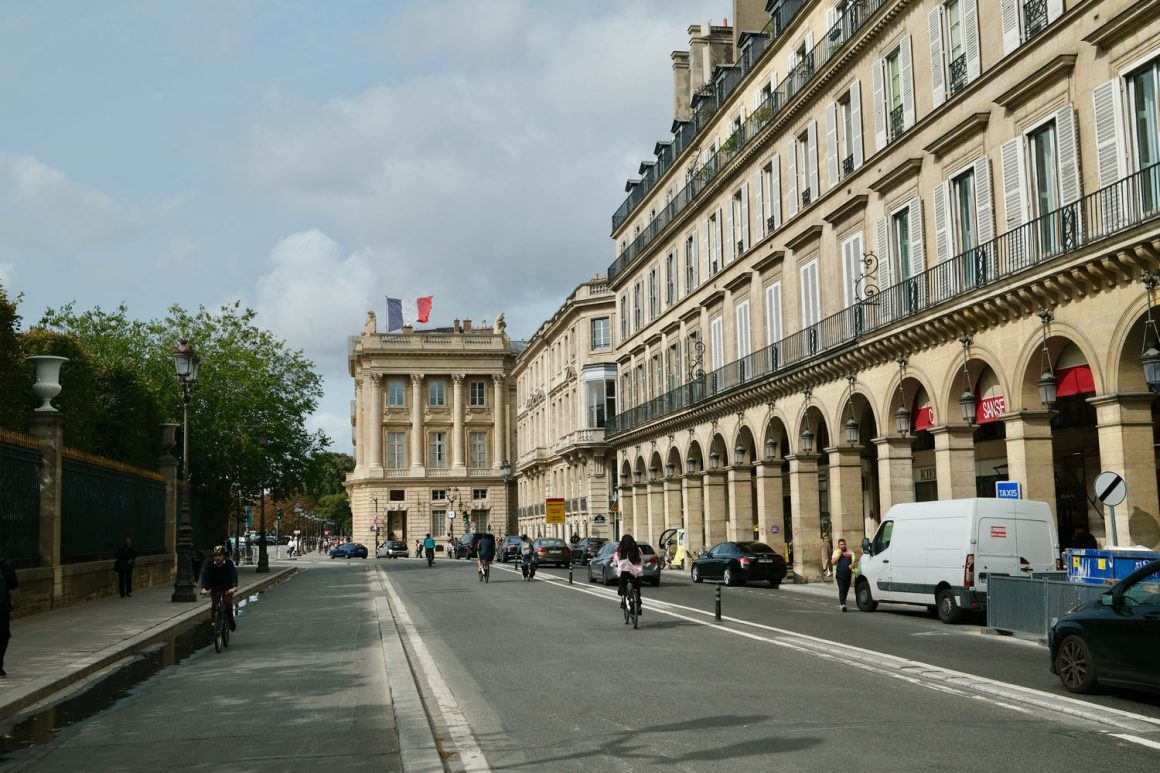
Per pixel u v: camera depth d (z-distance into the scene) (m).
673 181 52.28
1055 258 21.23
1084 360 22.36
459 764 8.48
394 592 32.75
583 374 71.69
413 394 108.19
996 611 18.11
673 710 10.69
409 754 8.71
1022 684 12.24
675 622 20.89
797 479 35.88
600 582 36.19
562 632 19.06
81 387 34.53
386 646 16.73
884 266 30.70
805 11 36.62
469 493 107.88
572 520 76.50
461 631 19.52
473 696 11.89
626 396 61.16
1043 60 23.20
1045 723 9.79
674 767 8.18
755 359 40.03
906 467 29.58
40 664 14.69
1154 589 10.80
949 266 27.09
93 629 19.88
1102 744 8.84
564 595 29.95
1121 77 20.75
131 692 12.80
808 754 8.52
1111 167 21.00
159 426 42.69
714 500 45.41
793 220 37.16
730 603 26.77
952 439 26.58
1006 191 24.59
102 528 29.86
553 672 13.73
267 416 51.25
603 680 12.92
